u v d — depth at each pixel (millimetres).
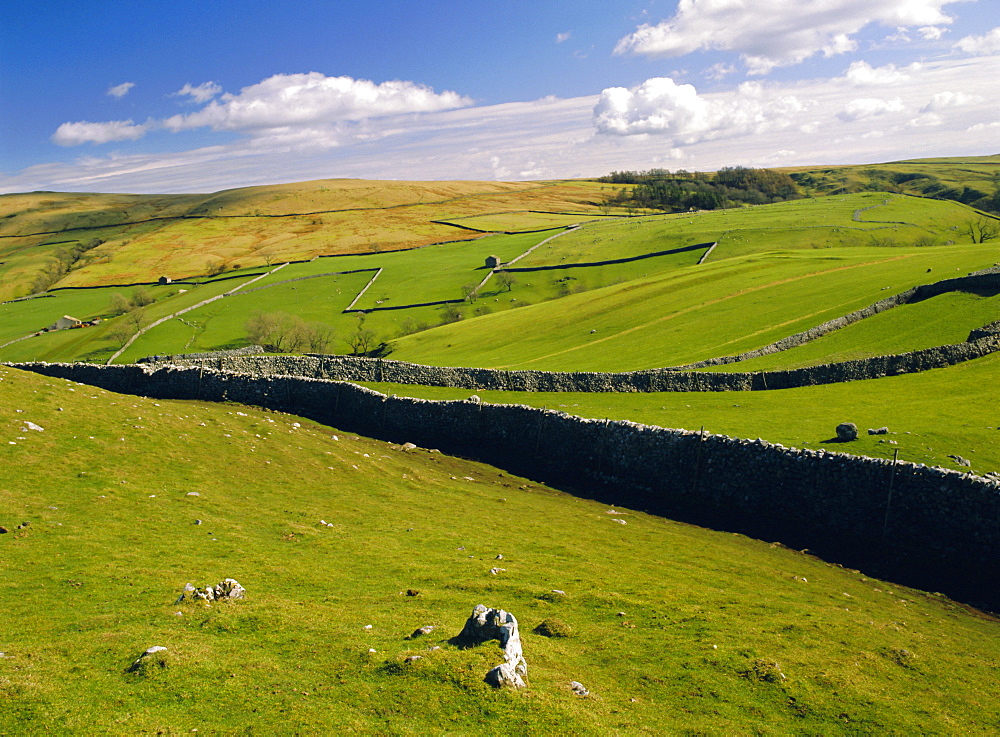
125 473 28703
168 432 34812
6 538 20969
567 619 19734
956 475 29594
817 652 19031
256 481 32156
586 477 42344
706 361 65875
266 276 198250
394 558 24141
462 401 49906
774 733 14672
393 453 44062
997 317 62062
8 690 12883
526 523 30984
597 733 13117
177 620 16859
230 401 55844
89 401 36844
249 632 16594
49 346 136250
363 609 18891
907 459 34938
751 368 62219
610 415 50125
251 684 14031
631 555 27594
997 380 50344
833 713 15742
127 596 18125
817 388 54594
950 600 26516
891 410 45938
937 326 63562
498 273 174250
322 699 13703
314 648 15922
